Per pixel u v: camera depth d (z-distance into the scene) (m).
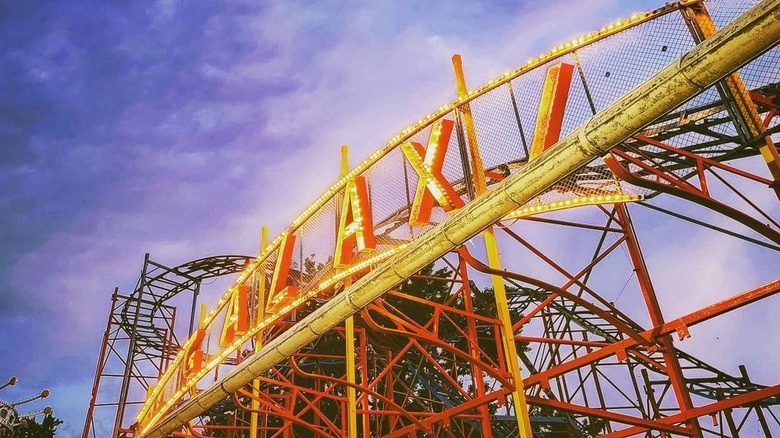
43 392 29.02
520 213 16.30
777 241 10.00
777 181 11.86
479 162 16.89
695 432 17.58
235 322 22.55
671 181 11.90
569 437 29.53
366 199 18.70
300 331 15.84
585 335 29.91
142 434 25.44
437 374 34.88
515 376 15.37
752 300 15.53
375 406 39.97
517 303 33.66
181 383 24.59
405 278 13.62
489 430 21.16
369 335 30.67
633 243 20.50
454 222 12.42
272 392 38.62
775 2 7.56
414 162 17.17
